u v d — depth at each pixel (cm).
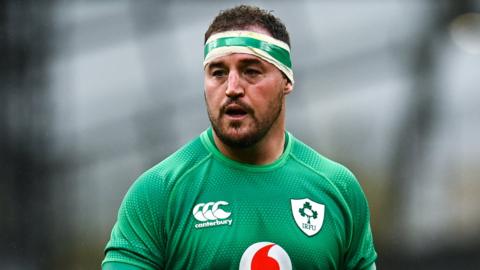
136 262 1677
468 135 6444
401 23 6644
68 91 6150
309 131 6469
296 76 6550
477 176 6341
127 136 6269
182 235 1680
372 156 6425
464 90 6506
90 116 6209
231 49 1680
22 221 5697
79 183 6025
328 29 6625
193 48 6456
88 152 6122
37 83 5975
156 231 1688
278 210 1703
